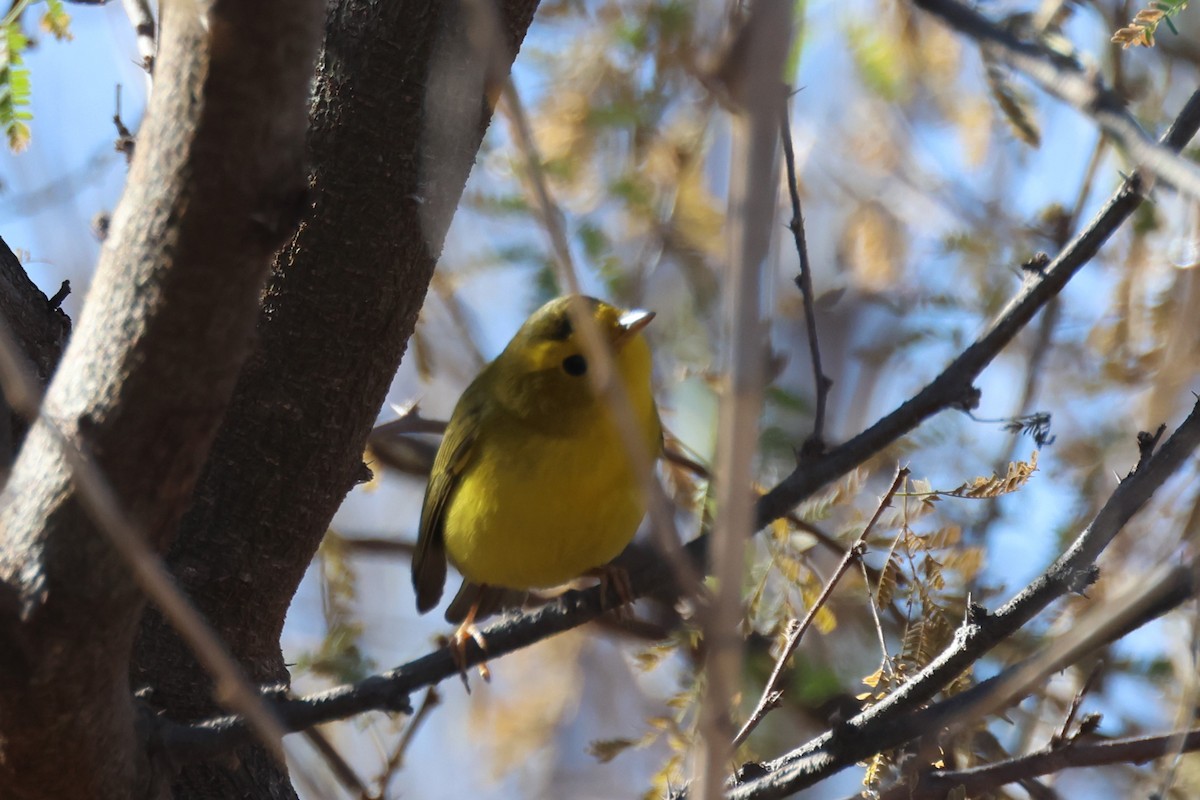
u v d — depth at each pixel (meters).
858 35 13.13
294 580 8.56
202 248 4.84
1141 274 11.59
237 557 8.27
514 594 11.44
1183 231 10.82
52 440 5.25
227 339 5.06
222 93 4.58
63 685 5.61
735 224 3.45
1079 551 6.65
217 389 5.17
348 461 8.51
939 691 6.98
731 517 3.48
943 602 8.56
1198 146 10.20
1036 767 7.24
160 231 4.88
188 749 6.61
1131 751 7.18
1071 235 12.45
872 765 7.31
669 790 8.30
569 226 12.58
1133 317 11.62
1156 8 7.35
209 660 4.65
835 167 14.52
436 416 14.57
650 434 10.48
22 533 5.36
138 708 6.66
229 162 4.71
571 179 12.38
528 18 8.16
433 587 11.52
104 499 4.64
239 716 6.69
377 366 8.38
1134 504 6.59
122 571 5.38
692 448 11.57
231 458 8.27
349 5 8.05
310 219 8.07
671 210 12.71
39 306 8.59
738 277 3.44
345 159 8.02
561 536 9.92
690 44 8.07
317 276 8.12
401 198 8.07
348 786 9.41
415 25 7.98
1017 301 7.79
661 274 13.38
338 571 11.56
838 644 11.20
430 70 7.91
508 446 9.94
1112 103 6.15
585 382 9.77
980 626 6.80
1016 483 7.91
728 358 3.46
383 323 8.27
